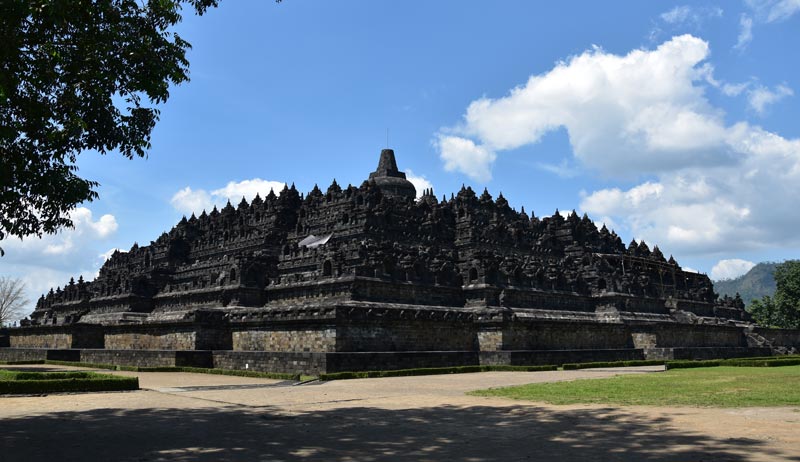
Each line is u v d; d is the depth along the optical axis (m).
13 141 26.95
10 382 39.41
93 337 98.12
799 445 20.42
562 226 123.12
